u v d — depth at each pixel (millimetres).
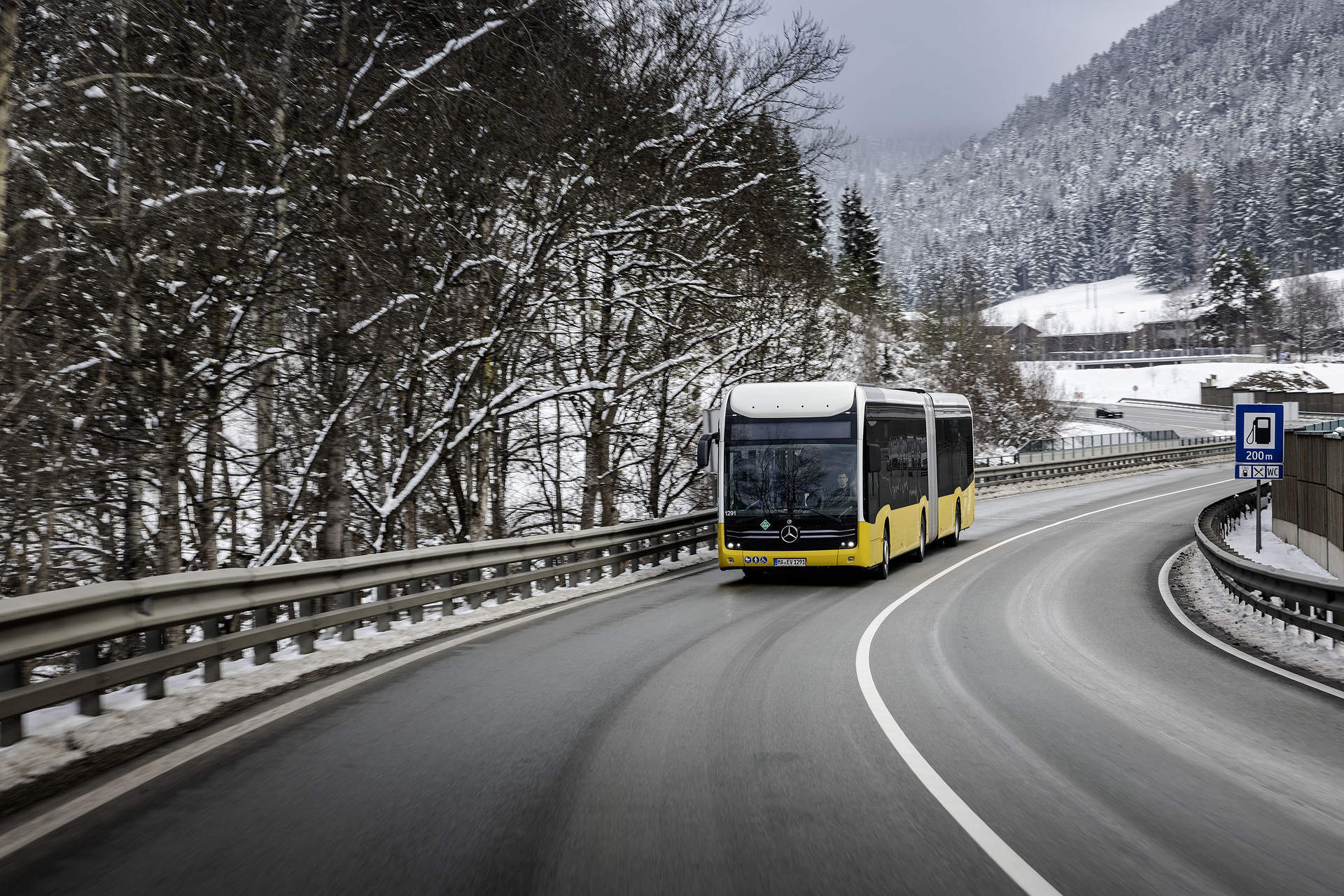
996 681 9758
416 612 13289
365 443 21469
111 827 5383
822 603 16141
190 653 8703
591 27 22312
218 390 15336
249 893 4473
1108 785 6289
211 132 15883
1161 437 72938
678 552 23234
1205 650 11961
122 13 14602
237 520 19234
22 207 14164
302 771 6484
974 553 25109
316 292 16172
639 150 23062
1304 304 173875
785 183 26812
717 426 19516
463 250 18969
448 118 18672
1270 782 6387
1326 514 23016
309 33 17562
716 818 5566
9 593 15000
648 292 23438
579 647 11703
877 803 5867
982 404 71625
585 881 4625
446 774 6449
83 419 14484
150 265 14531
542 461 27172
